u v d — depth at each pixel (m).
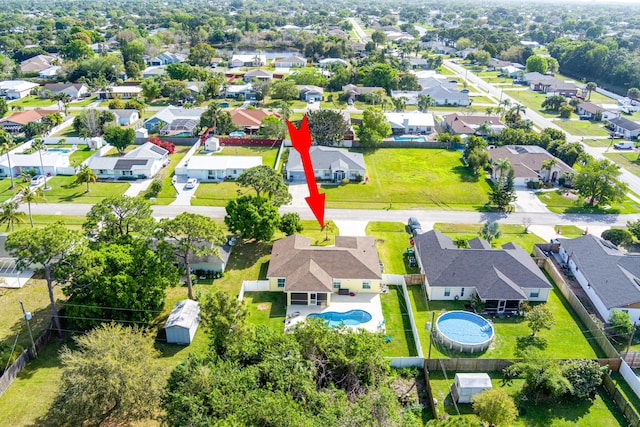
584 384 50.78
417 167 115.69
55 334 59.16
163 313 63.31
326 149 112.69
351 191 102.06
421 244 76.12
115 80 197.38
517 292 65.25
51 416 47.59
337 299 67.69
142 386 44.22
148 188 99.81
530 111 166.38
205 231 62.12
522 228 87.50
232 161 109.12
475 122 142.62
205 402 41.56
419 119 144.38
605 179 94.56
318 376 46.28
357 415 39.00
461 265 68.75
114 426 46.44
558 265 76.88
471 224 88.81
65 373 44.62
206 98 175.75
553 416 49.22
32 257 54.91
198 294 64.69
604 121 156.25
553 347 59.06
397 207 95.44
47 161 107.81
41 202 94.12
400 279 70.69
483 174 111.62
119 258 59.91
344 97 176.75
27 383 52.06
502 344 59.41
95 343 45.88
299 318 63.16
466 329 61.44
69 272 56.81
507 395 50.00
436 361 54.28
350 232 85.06
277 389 41.94
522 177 106.12
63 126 141.75
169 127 137.75
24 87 175.88
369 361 47.19
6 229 82.94
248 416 38.66
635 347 59.41
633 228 82.19
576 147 115.88
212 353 46.84
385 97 180.50
